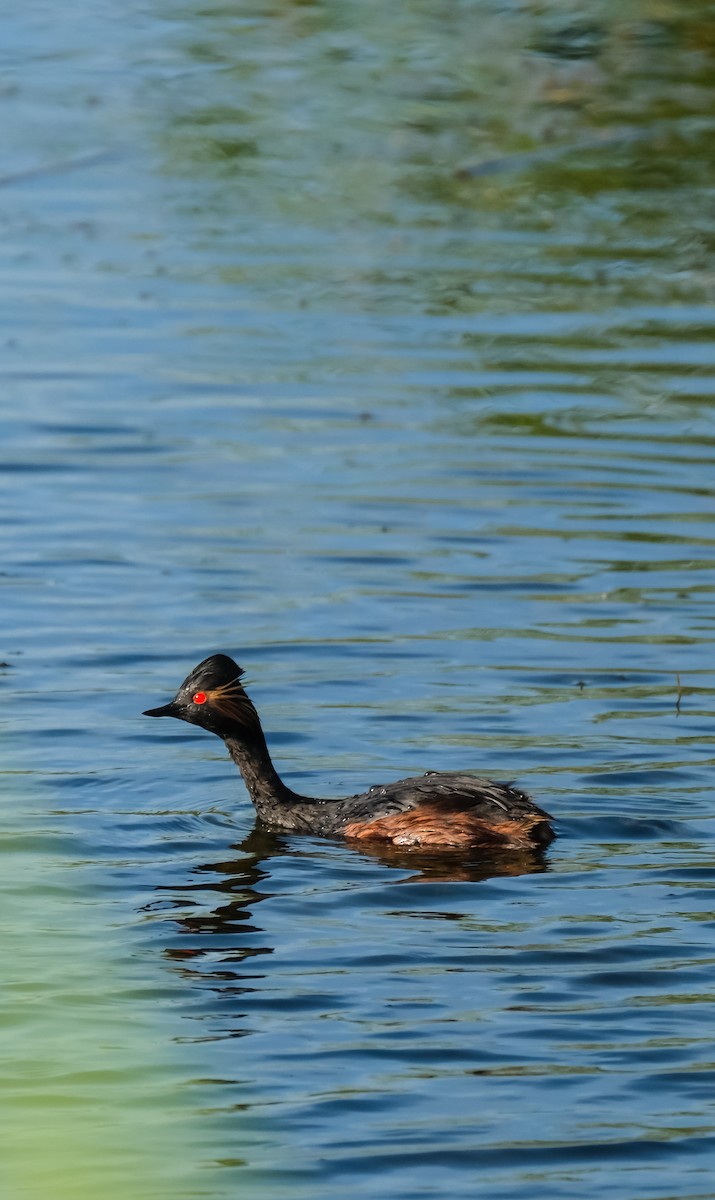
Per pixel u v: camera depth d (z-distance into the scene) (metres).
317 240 30.45
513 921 11.83
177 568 19.05
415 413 23.64
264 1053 10.05
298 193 32.38
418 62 37.66
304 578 18.81
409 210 31.78
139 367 25.12
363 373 25.02
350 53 38.38
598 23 38.97
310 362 25.38
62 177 32.91
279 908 12.09
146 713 14.20
